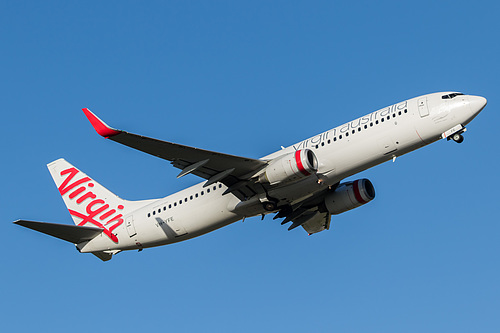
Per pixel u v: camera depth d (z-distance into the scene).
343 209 117.25
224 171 104.31
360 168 105.12
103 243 119.31
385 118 103.88
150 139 94.12
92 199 122.62
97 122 91.00
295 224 118.56
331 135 106.25
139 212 117.44
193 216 111.75
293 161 101.50
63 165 125.75
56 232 114.50
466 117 100.62
